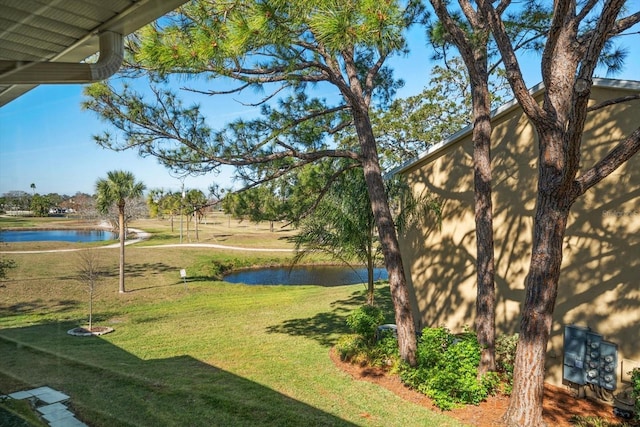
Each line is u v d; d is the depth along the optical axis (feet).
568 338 18.76
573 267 19.24
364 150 21.39
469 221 24.31
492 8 14.85
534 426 14.30
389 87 26.76
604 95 18.24
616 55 17.89
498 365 19.53
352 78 21.26
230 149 16.89
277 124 19.38
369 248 26.35
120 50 3.79
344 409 14.16
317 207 24.30
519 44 20.77
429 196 26.55
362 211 24.85
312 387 15.83
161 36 9.94
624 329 17.47
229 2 12.36
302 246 27.55
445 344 19.19
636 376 15.48
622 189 17.72
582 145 18.97
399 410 14.99
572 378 18.48
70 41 3.63
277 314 31.22
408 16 18.24
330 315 31.30
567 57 14.43
